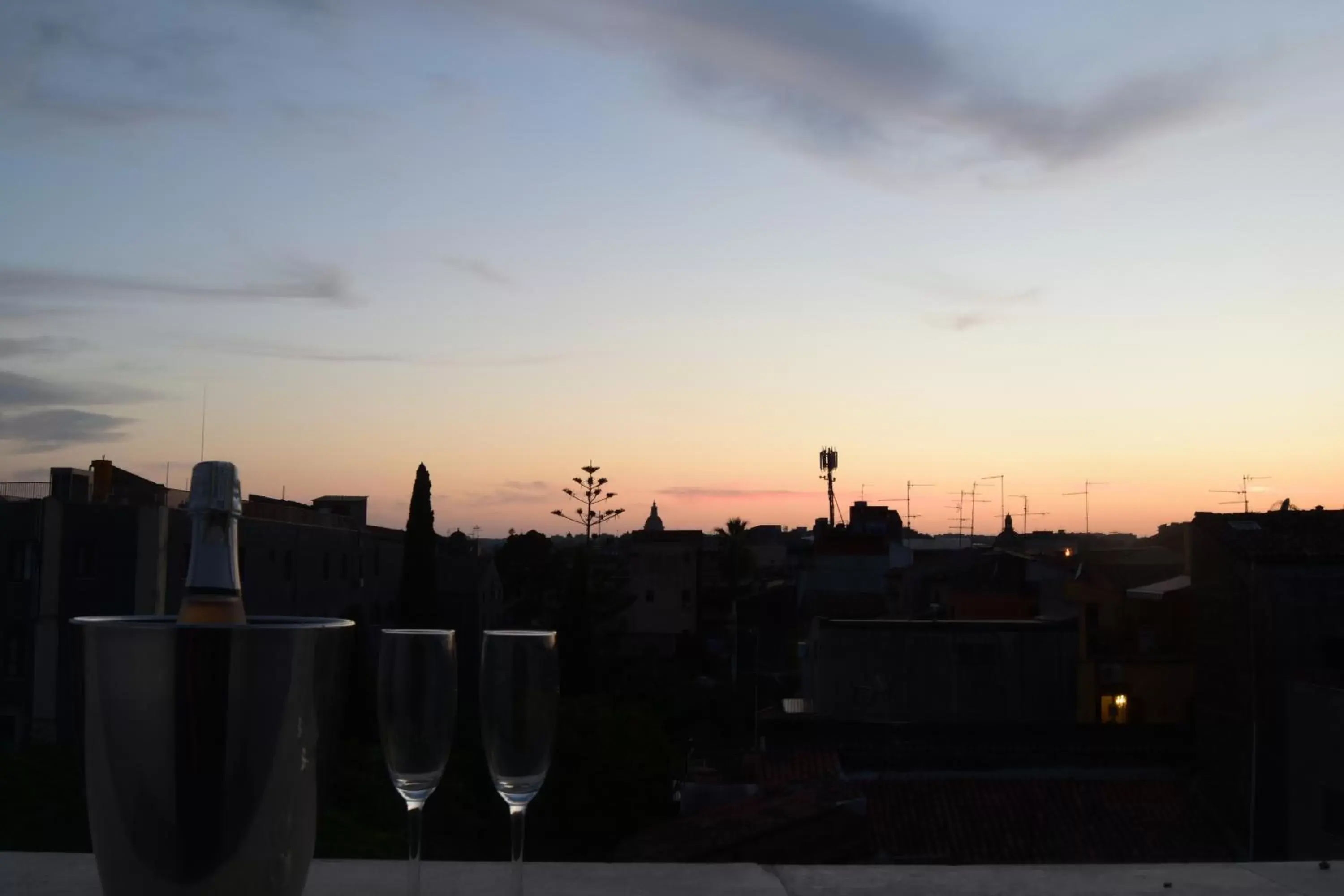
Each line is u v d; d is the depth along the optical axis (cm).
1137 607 2716
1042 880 240
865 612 4750
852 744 1884
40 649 2512
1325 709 1714
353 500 4588
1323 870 251
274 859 141
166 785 137
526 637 161
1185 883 240
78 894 216
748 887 229
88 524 2597
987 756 1831
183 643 137
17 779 1389
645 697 3678
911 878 239
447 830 1614
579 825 1800
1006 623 2602
